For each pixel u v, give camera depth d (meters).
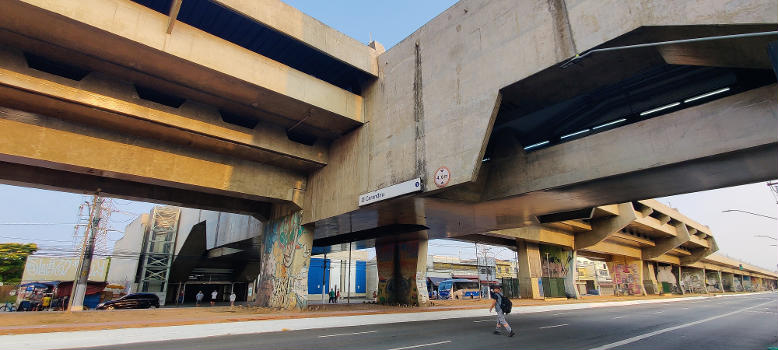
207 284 58.78
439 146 16.55
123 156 18.14
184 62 15.61
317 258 60.31
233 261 55.44
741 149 11.52
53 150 16.48
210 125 18.86
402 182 17.70
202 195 25.22
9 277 44.50
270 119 20.69
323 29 19.25
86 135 17.39
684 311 28.17
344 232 27.91
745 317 22.72
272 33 18.69
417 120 17.91
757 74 12.11
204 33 16.17
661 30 11.12
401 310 25.44
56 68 16.27
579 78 14.06
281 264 24.83
